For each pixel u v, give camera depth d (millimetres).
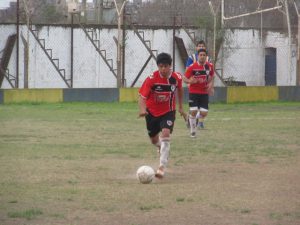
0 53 42938
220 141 21734
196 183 13602
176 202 11531
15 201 11508
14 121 29000
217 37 45844
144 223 9953
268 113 34812
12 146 20000
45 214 10500
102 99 41719
